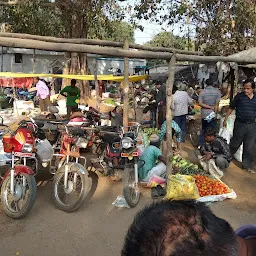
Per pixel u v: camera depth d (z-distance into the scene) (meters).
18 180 3.92
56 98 14.50
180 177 4.24
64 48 3.31
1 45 2.81
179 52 6.69
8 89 15.12
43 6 12.84
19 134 3.94
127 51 3.96
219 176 5.21
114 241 3.45
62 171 4.19
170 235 0.70
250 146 5.76
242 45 10.77
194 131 8.62
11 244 3.34
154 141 5.00
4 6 13.79
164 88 8.45
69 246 3.33
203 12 11.57
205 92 6.89
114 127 5.13
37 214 3.99
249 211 4.24
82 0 12.78
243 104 5.62
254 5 10.71
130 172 4.31
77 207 4.00
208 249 0.69
